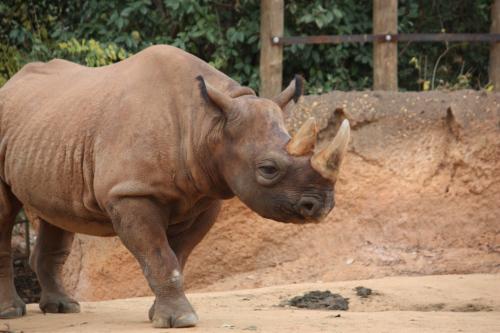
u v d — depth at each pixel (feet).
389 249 116.47
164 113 67.46
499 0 126.41
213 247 119.34
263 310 80.43
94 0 132.57
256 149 63.36
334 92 122.83
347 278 112.78
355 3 135.44
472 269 111.96
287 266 116.98
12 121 76.69
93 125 69.36
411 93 123.13
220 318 72.02
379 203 119.24
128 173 66.33
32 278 129.59
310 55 133.18
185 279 119.24
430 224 118.11
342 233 118.42
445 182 119.85
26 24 133.39
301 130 62.13
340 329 65.36
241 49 132.77
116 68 72.49
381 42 123.24
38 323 73.31
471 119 120.37
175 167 67.00
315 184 61.31
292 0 131.23
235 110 64.85
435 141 121.19
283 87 135.03
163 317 65.77
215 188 67.72
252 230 119.24
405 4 138.92
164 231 67.67
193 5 129.18
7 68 129.59
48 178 72.28
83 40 122.62
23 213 133.69
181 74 68.74
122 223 66.74
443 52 139.33
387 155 120.67
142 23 133.90
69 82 75.46
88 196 70.08
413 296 88.33
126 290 118.42
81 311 81.97
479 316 75.00
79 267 119.55
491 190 118.93
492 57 126.31
